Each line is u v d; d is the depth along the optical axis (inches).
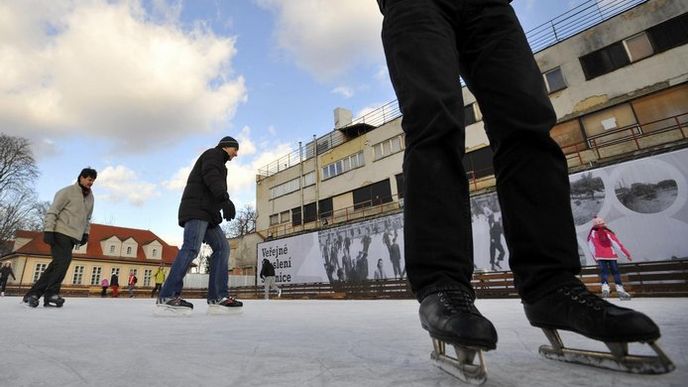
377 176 838.5
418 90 37.2
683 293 320.2
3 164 1223.5
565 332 56.4
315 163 991.0
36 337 58.5
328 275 739.4
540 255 37.7
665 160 399.5
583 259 430.6
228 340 55.9
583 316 31.9
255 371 34.0
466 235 36.2
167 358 40.5
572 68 584.7
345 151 920.9
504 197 41.3
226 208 138.2
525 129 38.8
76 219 176.6
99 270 1445.6
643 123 519.2
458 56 42.4
